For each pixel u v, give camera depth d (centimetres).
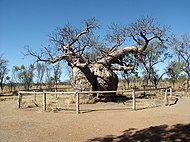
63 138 858
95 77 2056
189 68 3731
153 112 1244
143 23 2122
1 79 4600
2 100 2406
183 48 3697
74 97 2066
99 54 2352
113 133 902
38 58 2036
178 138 770
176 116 1094
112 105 1714
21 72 5066
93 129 976
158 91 3100
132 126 980
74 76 2095
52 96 2638
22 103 1845
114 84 2117
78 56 2069
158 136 809
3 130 984
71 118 1217
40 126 1053
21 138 859
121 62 2283
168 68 4238
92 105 1745
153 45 3747
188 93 2905
